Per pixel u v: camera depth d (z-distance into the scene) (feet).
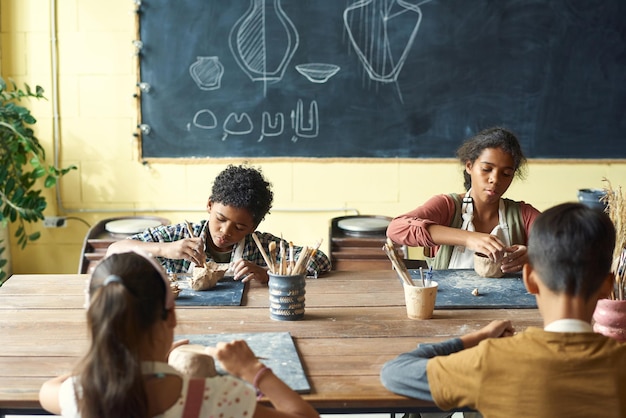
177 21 12.18
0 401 4.79
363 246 10.80
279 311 6.26
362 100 12.42
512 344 4.34
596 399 4.16
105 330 3.80
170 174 12.53
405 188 12.63
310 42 12.26
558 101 12.54
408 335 5.95
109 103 12.35
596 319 5.69
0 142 11.48
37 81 12.26
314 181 12.59
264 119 12.42
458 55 12.37
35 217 11.78
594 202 11.14
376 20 12.25
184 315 6.39
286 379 4.99
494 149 8.05
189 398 4.07
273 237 8.08
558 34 12.39
